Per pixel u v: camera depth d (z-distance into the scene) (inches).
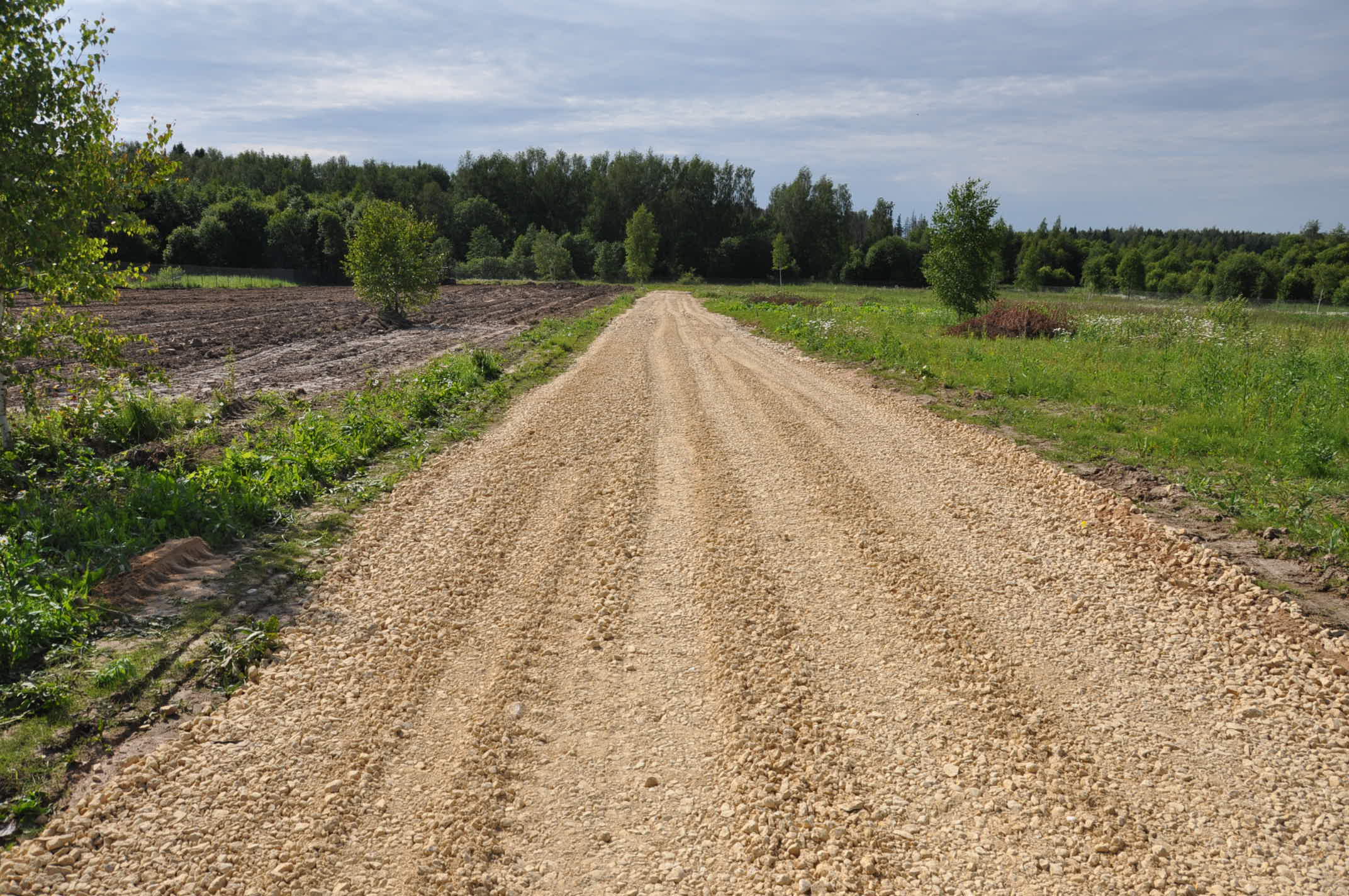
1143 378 610.2
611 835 162.2
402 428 474.6
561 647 234.5
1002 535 320.8
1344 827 161.5
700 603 263.0
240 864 150.9
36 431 402.3
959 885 149.1
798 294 2329.0
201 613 245.8
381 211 1123.9
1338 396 502.0
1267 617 245.0
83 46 376.8
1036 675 219.6
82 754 180.5
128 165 399.9
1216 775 178.4
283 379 660.7
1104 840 158.9
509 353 816.9
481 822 163.9
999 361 702.5
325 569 286.4
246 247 2721.5
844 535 320.5
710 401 584.1
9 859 147.7
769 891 148.1
